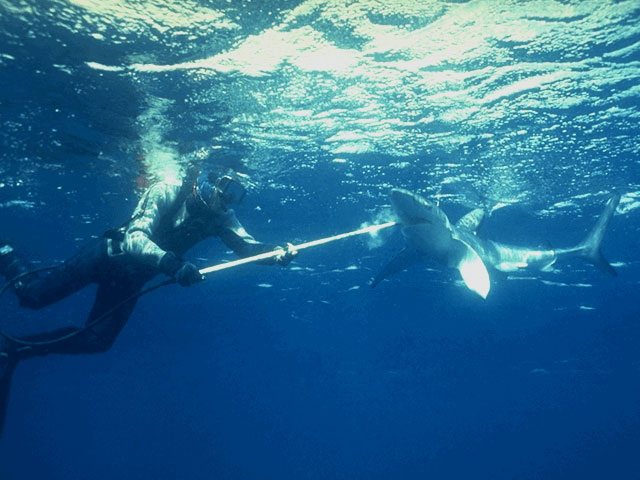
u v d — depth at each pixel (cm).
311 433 11594
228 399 6078
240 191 1329
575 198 1462
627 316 2819
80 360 3747
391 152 1176
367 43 780
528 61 845
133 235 523
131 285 604
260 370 4391
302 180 1307
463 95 945
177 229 593
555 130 1087
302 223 1595
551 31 768
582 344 3453
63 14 690
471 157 1211
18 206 1398
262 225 1598
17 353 575
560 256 1241
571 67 862
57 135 1038
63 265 571
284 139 1095
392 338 3353
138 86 872
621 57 834
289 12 698
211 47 770
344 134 1085
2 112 943
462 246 795
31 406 6366
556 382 5009
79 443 14600
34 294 568
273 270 2075
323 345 3541
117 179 1249
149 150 1111
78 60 795
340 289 2364
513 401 6519
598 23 750
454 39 780
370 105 970
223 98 921
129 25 714
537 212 1559
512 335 3241
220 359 3897
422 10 708
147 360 3847
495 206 1508
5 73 823
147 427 9862
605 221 1248
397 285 2309
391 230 1677
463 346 3544
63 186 1282
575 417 8419
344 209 1503
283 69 840
